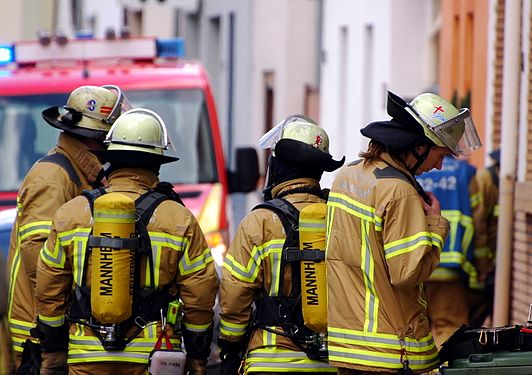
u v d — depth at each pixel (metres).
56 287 14.61
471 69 35.91
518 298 24.00
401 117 14.02
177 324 14.59
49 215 15.70
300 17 54.50
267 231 14.71
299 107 54.72
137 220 14.37
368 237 13.91
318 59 54.78
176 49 26.77
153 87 25.39
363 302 13.94
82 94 16.16
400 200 13.78
